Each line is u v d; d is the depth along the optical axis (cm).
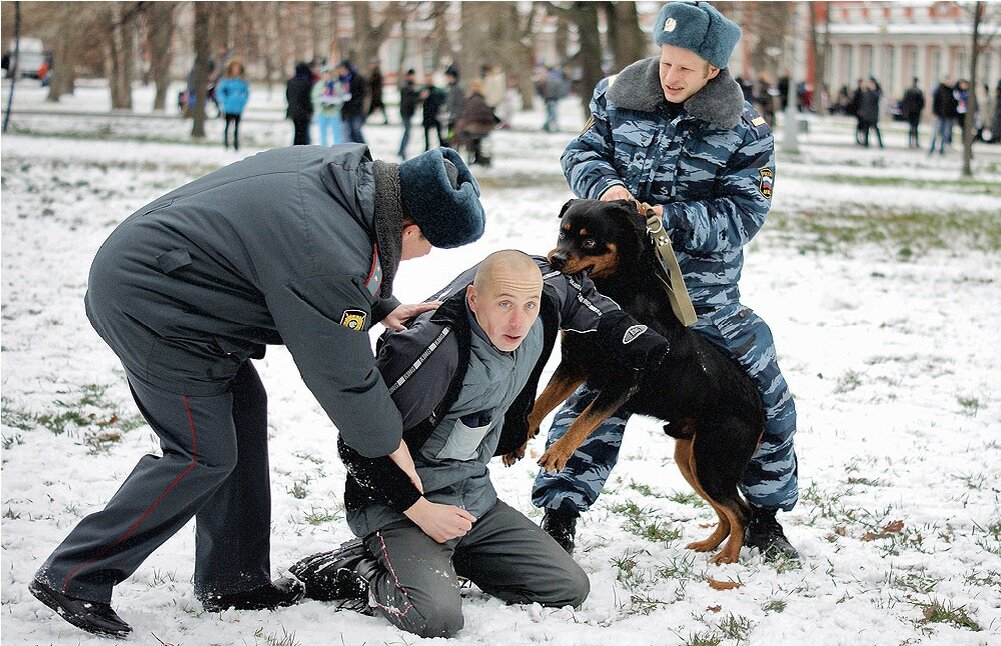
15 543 412
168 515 337
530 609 370
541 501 430
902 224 1470
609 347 375
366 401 326
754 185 413
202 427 333
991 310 946
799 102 5100
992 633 368
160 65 3906
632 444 592
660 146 412
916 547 450
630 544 446
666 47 398
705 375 404
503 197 1593
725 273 422
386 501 361
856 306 945
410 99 2152
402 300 919
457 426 360
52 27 3500
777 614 378
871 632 365
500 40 3131
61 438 557
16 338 762
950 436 609
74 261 1052
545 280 377
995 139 3456
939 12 5784
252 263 315
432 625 343
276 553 421
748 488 442
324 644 336
